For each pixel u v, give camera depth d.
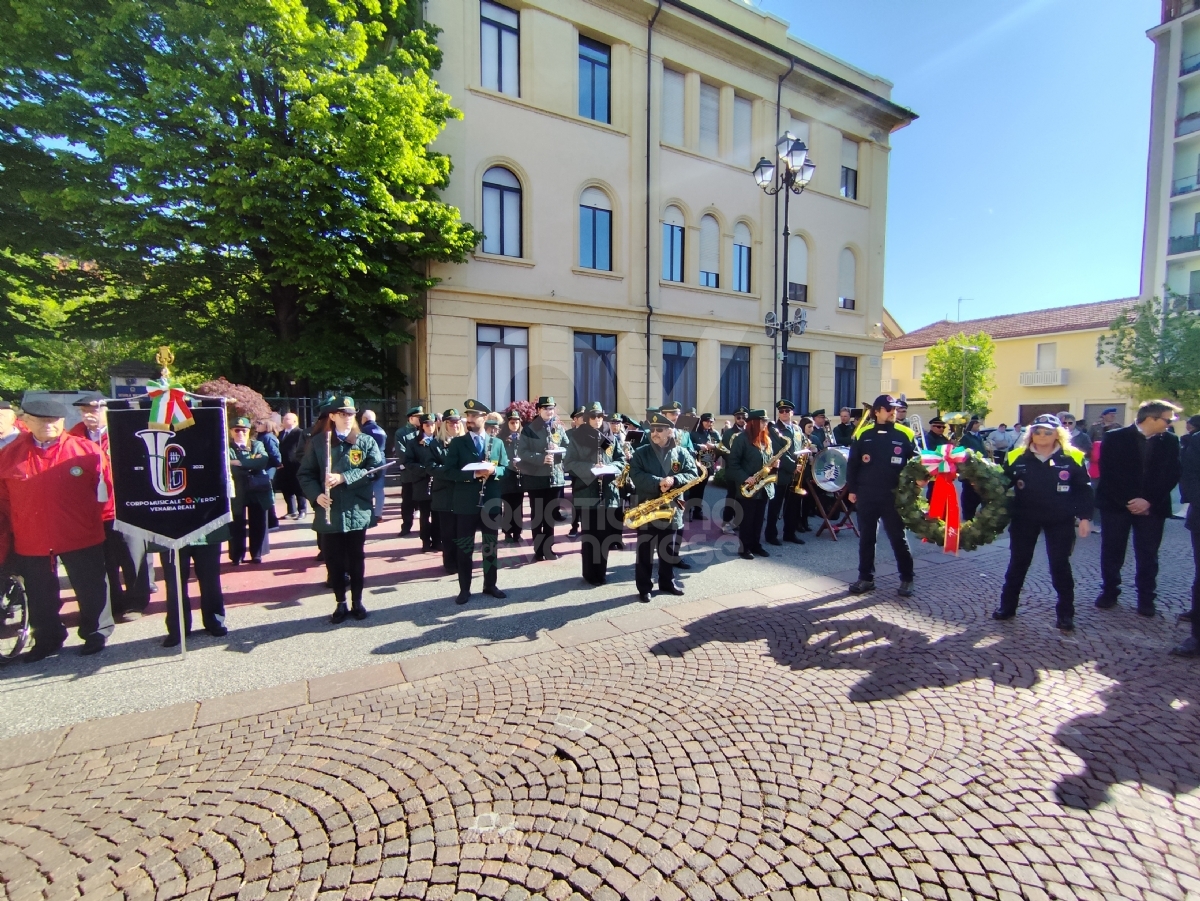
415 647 4.15
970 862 2.15
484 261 13.38
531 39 13.70
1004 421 32.44
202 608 4.31
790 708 3.29
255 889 2.03
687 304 16.58
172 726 3.11
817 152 18.98
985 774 2.69
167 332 12.56
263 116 9.95
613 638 4.33
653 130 15.54
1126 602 5.27
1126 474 4.89
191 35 9.74
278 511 9.62
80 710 3.27
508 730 3.07
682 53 15.98
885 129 20.61
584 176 14.63
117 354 17.55
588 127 14.62
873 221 20.64
